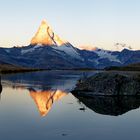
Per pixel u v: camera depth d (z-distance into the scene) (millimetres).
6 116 45156
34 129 37031
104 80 71812
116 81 70250
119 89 69500
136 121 41844
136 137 33344
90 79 75688
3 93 77125
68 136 33750
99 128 37688
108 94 69250
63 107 54125
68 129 37156
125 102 60438
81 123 40531
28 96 71000
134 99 64812
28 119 43156
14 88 92562
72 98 67188
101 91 70625
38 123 40500
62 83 116750
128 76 71688
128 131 36156
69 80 139625
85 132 35594
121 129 37156
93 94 71562
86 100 63656
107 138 32938
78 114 47125
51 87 97562
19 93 77750
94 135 34219
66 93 78062
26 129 37000
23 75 194750
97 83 72625
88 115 46156
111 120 42656
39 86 101438
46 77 170375
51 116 45375
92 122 41125
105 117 44812
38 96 71312
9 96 70438
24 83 114812
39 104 57688
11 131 35906
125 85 69875
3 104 57000
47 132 35469
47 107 54094
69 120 42594
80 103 59125
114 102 60469
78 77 172875
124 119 43312
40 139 32406
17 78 151750
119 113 48125
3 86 99375
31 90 86500
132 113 48125
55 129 37031
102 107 54219
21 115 46031
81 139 32500
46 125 39250
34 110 50688
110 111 50031
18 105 55969
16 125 39156
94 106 55219
